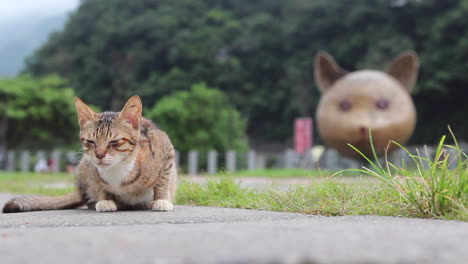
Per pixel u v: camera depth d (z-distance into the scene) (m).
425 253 2.09
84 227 3.51
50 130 29.89
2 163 27.25
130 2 54.72
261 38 48.38
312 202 4.99
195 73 47.72
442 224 3.33
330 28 43.97
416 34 40.47
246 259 1.97
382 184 4.83
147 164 4.97
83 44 55.50
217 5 56.38
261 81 48.72
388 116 14.17
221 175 6.81
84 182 5.31
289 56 47.16
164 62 50.12
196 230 2.92
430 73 37.66
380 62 38.16
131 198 5.18
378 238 2.45
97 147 4.75
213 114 26.34
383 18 41.84
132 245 2.30
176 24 50.75
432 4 39.34
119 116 4.82
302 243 2.29
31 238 2.61
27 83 28.92
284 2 52.72
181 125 25.42
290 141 46.75
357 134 14.05
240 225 3.34
